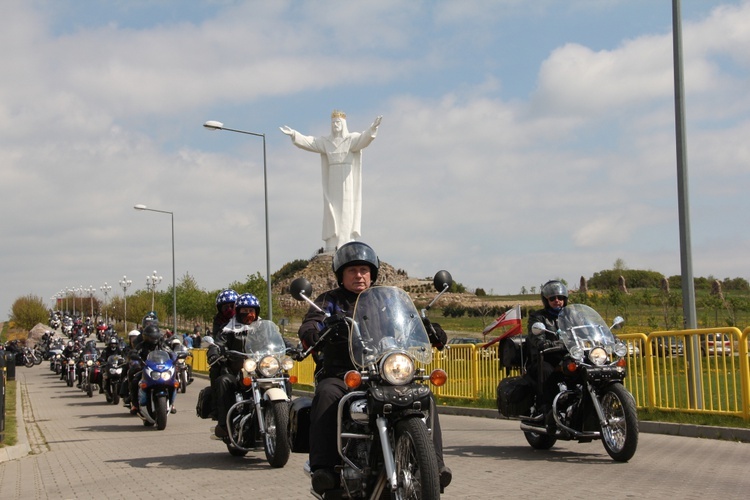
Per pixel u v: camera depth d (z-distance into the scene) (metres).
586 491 7.16
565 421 9.21
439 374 5.18
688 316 12.98
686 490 7.08
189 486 8.37
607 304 47.12
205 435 13.77
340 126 61.38
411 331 5.37
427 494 4.69
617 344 9.01
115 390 23.02
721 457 8.95
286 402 9.32
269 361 9.45
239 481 8.57
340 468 5.37
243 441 9.80
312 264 74.06
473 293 91.56
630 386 12.80
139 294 95.12
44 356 65.12
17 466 10.82
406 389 5.02
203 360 40.66
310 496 7.54
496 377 16.72
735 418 10.87
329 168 61.41
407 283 87.69
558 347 9.29
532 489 7.33
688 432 10.95
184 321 87.81
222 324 10.67
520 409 9.70
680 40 13.54
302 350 5.89
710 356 11.51
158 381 14.81
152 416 15.27
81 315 130.25
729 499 6.64
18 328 111.56
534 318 9.72
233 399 9.93
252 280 60.75
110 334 25.95
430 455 4.76
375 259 6.05
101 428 15.98
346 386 5.49
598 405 8.85
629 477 7.82
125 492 8.20
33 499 8.07
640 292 63.41
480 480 7.93
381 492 5.21
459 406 17.03
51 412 20.77
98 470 9.95
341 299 6.03
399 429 4.99
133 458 10.95
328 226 61.28
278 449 9.14
